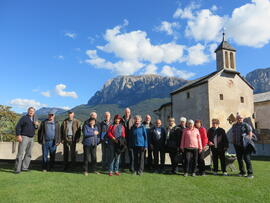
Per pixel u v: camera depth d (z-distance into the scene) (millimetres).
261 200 5242
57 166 9961
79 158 9914
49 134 8703
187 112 29484
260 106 34812
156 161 8906
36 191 5734
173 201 5152
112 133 8242
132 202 5031
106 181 6941
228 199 5316
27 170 8586
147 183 6805
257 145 21391
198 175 8359
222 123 26297
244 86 28703
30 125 8484
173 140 8797
